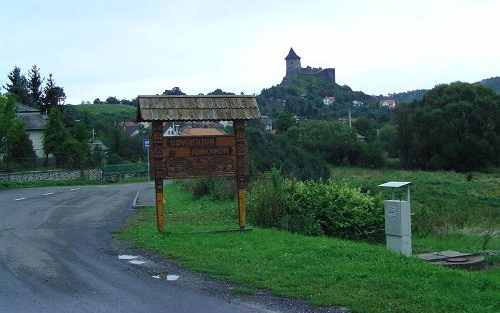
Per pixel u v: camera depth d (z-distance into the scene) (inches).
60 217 706.8
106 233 544.1
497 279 332.2
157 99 504.1
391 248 421.4
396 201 422.6
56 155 1962.4
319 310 262.2
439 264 396.5
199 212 735.1
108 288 311.9
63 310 267.6
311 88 7618.1
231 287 309.4
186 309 267.3
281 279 318.7
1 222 658.2
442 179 2353.6
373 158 3316.9
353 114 5841.5
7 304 279.1
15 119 1625.2
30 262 391.9
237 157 524.4
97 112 5334.6
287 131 3459.6
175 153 512.1
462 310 255.8
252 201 633.0
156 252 422.9
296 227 571.8
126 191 1326.3
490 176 2578.7
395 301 269.6
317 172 1120.8
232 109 516.7
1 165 1642.5
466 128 3085.6
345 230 592.4
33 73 3794.3
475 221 863.7
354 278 316.5
